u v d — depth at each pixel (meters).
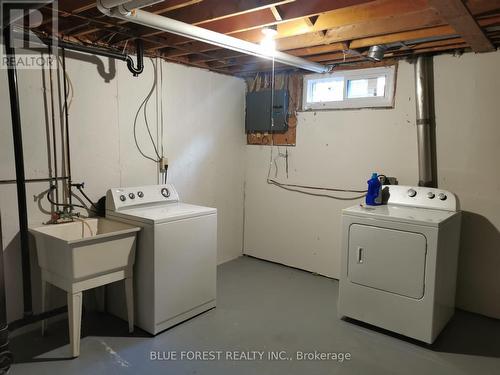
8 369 2.10
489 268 2.88
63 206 2.66
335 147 3.56
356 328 2.69
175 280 2.62
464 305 2.99
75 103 2.69
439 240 2.33
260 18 2.22
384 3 2.03
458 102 2.91
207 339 2.50
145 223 2.48
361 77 3.35
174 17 2.35
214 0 2.10
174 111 3.39
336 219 3.62
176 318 2.67
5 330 2.12
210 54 3.19
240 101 4.12
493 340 2.55
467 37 2.36
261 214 4.18
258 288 3.40
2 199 2.39
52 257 2.29
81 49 2.58
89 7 2.03
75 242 2.14
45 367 2.15
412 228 2.39
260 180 4.16
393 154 3.24
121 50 2.93
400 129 3.18
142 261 2.53
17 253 2.48
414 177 3.15
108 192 2.79
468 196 2.92
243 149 4.24
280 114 3.85
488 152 2.82
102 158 2.89
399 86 3.15
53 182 2.62
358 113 3.40
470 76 2.84
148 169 3.22
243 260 4.21
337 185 3.59
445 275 2.53
